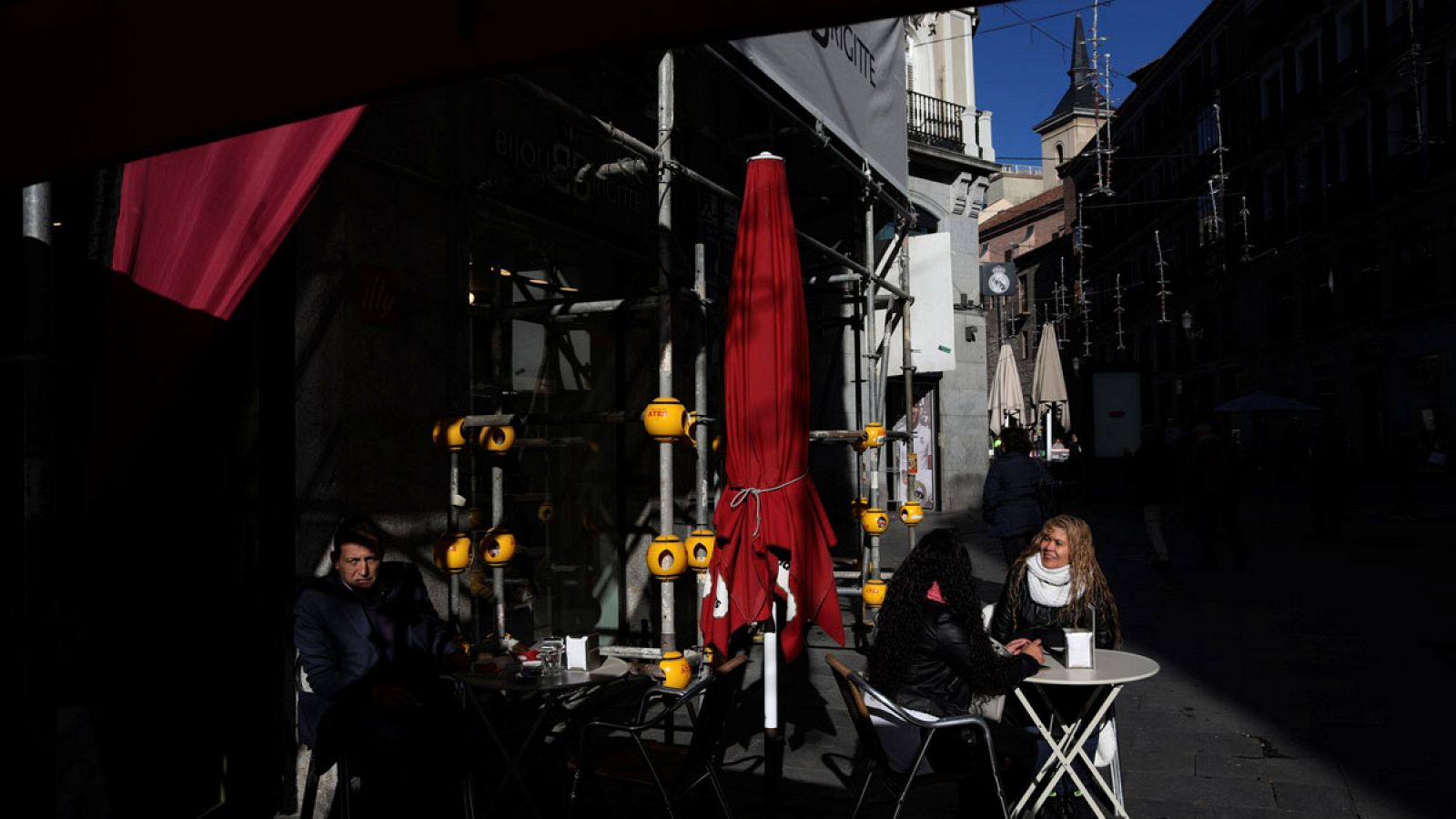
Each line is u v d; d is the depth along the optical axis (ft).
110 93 6.43
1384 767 16.10
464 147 18.25
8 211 10.70
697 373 18.74
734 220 29.96
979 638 12.84
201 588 14.07
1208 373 138.51
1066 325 178.09
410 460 16.74
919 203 69.82
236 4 6.08
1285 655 24.20
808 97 22.04
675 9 4.97
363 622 13.84
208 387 14.30
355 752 13.21
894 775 12.73
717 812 14.69
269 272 14.42
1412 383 94.84
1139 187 159.43
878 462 26.94
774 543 16.31
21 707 8.66
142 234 9.51
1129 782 15.74
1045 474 28.55
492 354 18.21
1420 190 90.58
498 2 5.37
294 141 10.39
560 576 24.56
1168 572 39.60
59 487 9.91
